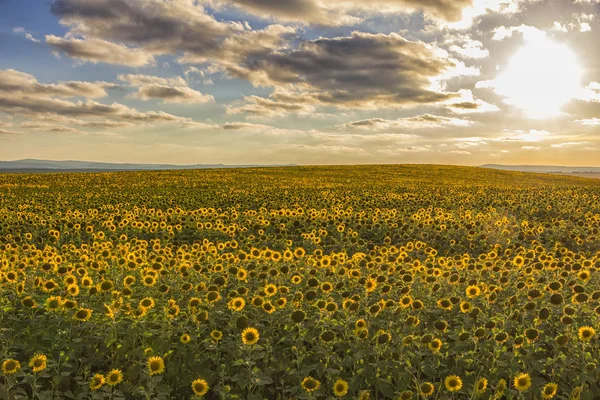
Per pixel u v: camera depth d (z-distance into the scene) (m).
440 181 58.69
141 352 6.73
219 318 7.97
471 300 9.15
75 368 6.57
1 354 6.25
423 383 5.82
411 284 9.45
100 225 21.97
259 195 36.69
